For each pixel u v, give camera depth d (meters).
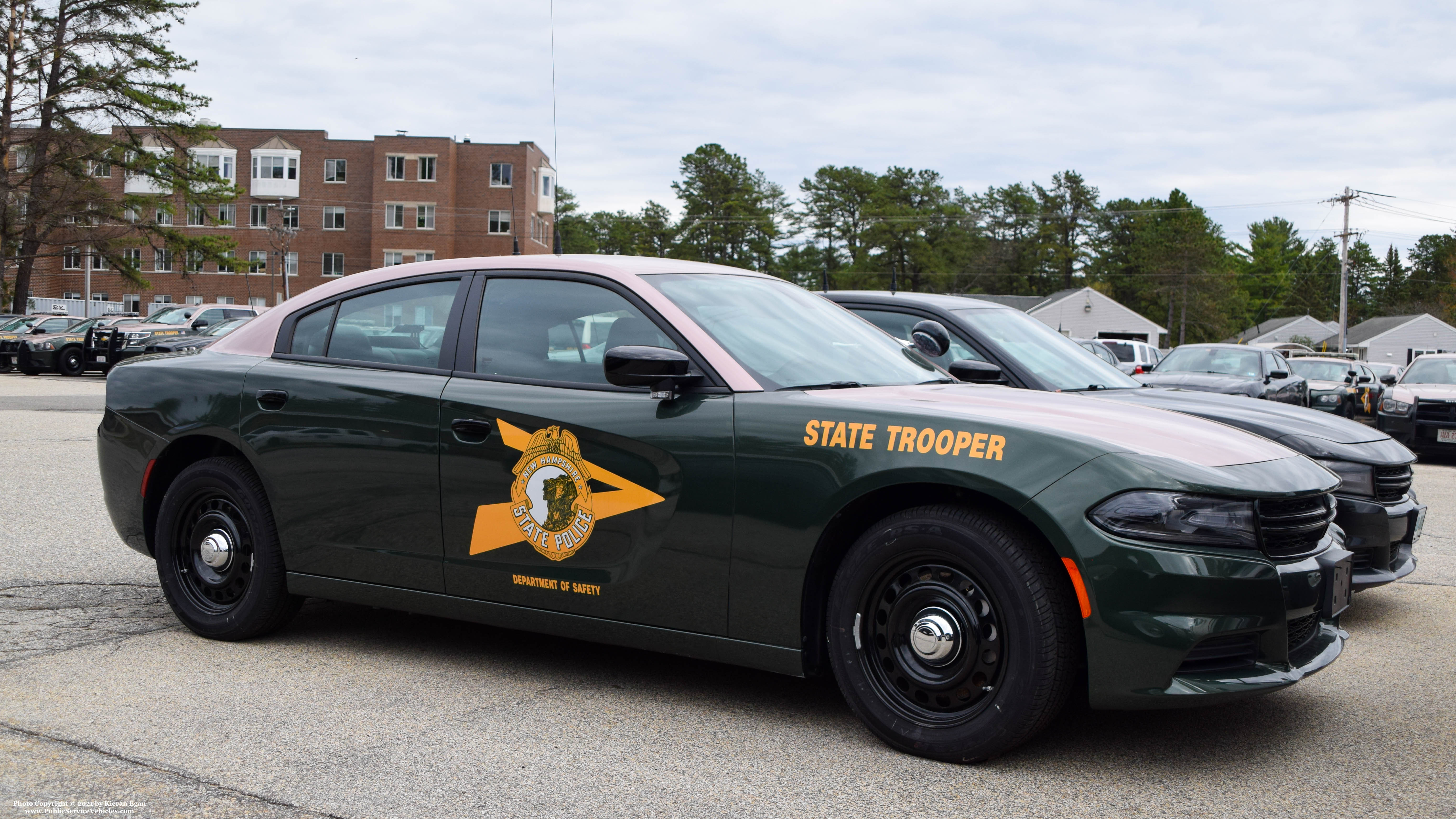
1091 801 2.97
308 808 2.89
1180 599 2.94
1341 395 22.98
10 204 40.91
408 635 4.68
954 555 3.16
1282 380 13.52
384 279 4.41
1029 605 3.04
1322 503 3.27
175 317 27.23
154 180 45.28
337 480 4.20
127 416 4.75
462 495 3.93
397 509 4.07
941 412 3.28
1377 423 14.78
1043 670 3.04
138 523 4.76
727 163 88.19
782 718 3.64
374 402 4.13
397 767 3.18
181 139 46.16
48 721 3.54
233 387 4.48
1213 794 3.03
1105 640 2.97
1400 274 128.88
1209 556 2.96
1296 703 3.90
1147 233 103.25
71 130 41.97
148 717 3.59
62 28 42.16
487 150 71.00
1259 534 3.02
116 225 43.78
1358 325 109.44
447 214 70.25
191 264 46.66
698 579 3.50
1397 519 5.10
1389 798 3.03
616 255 4.22
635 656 4.40
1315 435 5.27
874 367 4.02
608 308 3.87
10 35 41.16
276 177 71.25
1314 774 3.20
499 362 3.99
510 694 3.88
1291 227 122.88
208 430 4.50
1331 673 4.32
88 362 26.98
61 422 14.52
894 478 3.21
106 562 6.01
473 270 4.22
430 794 2.99
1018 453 3.11
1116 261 102.75
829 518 3.30
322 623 4.88
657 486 3.55
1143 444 3.12
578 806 2.92
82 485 8.87
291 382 4.34
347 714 3.65
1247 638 3.06
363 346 4.33
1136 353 26.09
